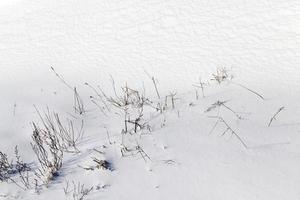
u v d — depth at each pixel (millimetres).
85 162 3691
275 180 3141
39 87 5266
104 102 4766
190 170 3375
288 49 5090
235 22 5770
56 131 4172
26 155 4016
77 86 5180
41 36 6410
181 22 6004
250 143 3576
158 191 3234
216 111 4145
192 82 4875
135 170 3484
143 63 5402
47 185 3520
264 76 4707
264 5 5910
